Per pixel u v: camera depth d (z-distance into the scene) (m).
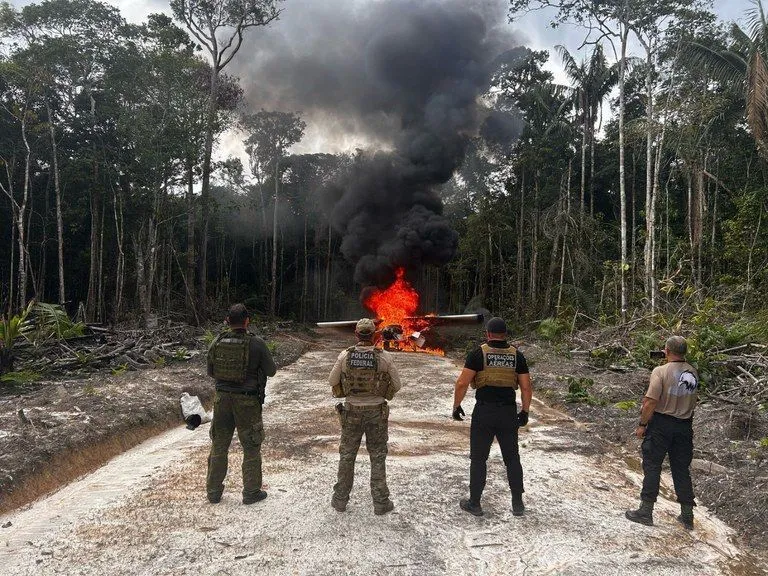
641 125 18.12
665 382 4.30
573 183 32.25
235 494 4.85
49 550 3.76
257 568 3.51
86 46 25.02
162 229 29.12
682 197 27.83
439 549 3.83
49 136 27.00
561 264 25.52
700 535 4.17
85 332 14.43
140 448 6.55
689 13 16.69
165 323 20.78
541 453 6.33
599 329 15.88
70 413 6.88
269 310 38.41
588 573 3.54
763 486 4.79
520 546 3.90
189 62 25.50
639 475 5.66
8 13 23.55
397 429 7.35
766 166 20.27
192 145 24.77
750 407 7.27
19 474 4.93
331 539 3.95
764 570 3.65
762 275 16.08
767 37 13.90
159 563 3.57
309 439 6.73
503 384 4.43
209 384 9.78
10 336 10.16
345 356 4.50
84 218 29.75
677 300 15.19
